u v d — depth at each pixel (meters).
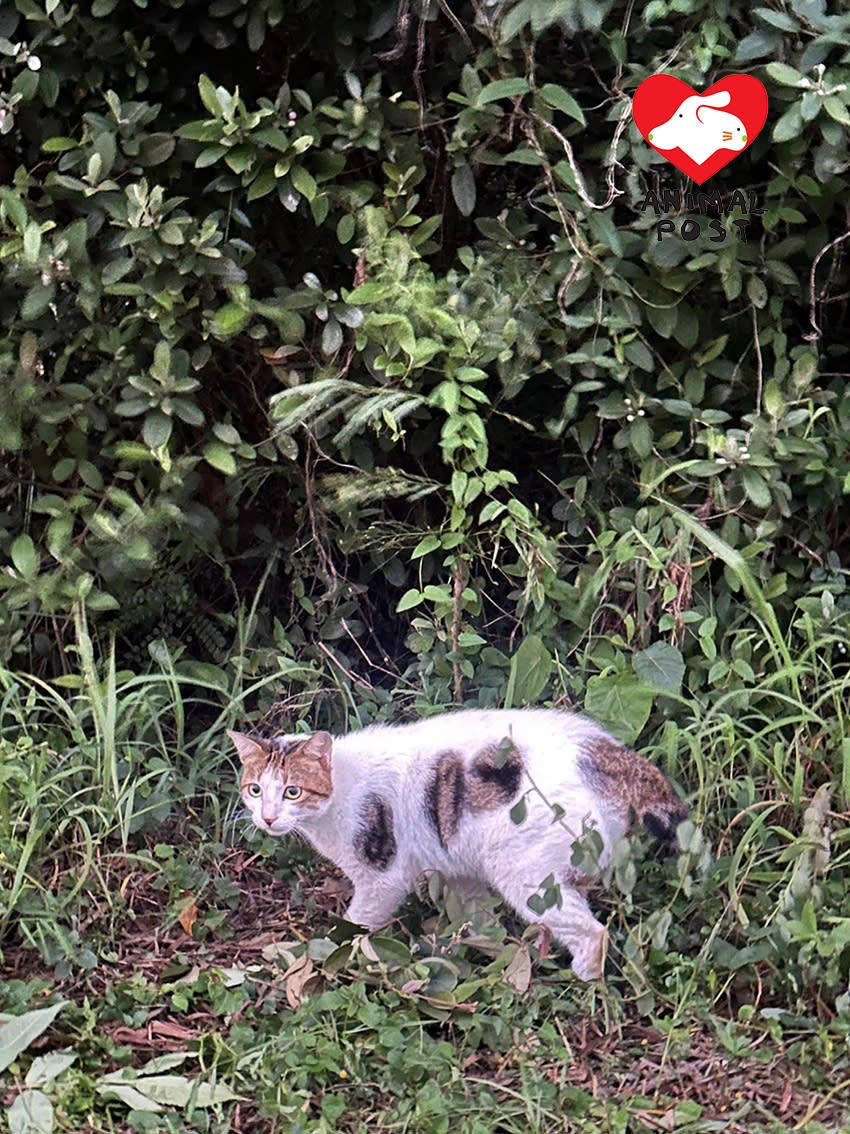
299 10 2.90
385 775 2.65
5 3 2.86
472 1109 2.38
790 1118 2.40
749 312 3.02
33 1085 2.40
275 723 3.04
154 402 2.88
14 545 2.92
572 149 2.96
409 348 2.89
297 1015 2.48
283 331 2.94
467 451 3.04
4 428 2.92
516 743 2.63
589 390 2.99
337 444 3.01
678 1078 2.45
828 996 2.53
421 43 2.85
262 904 2.76
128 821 2.76
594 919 2.56
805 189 2.86
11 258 2.88
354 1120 2.39
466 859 2.64
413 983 2.49
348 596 3.12
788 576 3.06
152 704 2.95
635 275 2.93
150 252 2.83
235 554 3.17
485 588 3.15
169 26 2.90
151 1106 2.39
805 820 2.62
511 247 2.96
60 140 2.86
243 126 2.81
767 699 2.93
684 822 2.56
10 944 2.64
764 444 2.92
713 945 2.58
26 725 2.88
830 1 2.80
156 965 2.63
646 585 2.99
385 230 2.89
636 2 2.85
